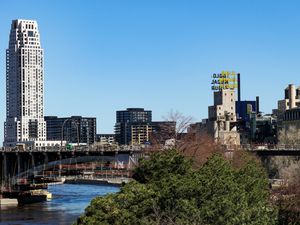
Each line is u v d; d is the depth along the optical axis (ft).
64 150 548.72
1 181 560.20
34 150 554.05
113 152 536.83
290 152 592.19
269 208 217.97
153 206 194.70
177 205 193.57
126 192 209.56
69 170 579.48
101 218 199.72
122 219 198.49
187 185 197.16
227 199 188.75
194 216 186.09
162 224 191.62
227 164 246.06
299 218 238.48
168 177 221.87
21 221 402.52
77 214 445.78
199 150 431.02
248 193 216.95
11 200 539.29
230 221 185.88
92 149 549.95
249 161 355.56
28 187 577.84
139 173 251.60
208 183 197.36
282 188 317.63
